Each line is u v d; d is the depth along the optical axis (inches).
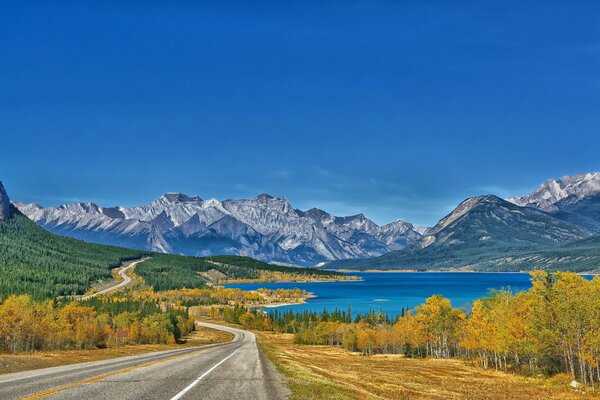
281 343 7514.8
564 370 3319.4
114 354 2453.2
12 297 4485.7
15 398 727.7
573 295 2635.3
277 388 1006.4
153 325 6181.1
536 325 2783.0
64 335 4416.8
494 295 4195.4
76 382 928.9
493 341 3565.5
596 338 2471.7
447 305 4972.9
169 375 1122.7
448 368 3841.0
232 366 1494.8
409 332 5305.1
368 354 6146.7
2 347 4057.6
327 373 1878.7
